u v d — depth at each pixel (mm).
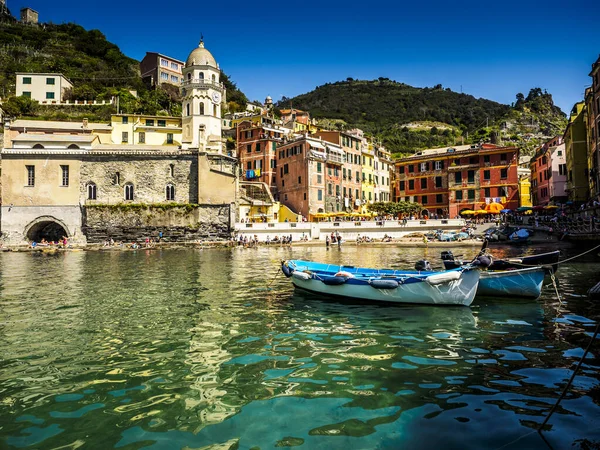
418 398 7793
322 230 58906
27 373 9211
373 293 15852
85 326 13086
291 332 12328
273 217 67875
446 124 173250
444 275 14742
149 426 6863
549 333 11789
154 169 57375
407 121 174875
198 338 11781
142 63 111375
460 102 199125
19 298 17750
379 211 68750
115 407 7555
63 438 6504
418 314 14266
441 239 55281
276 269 27906
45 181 55312
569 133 59469
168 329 12711
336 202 72750
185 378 8875
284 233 57344
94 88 94812
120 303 16609
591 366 9188
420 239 56531
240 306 15938
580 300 16062
